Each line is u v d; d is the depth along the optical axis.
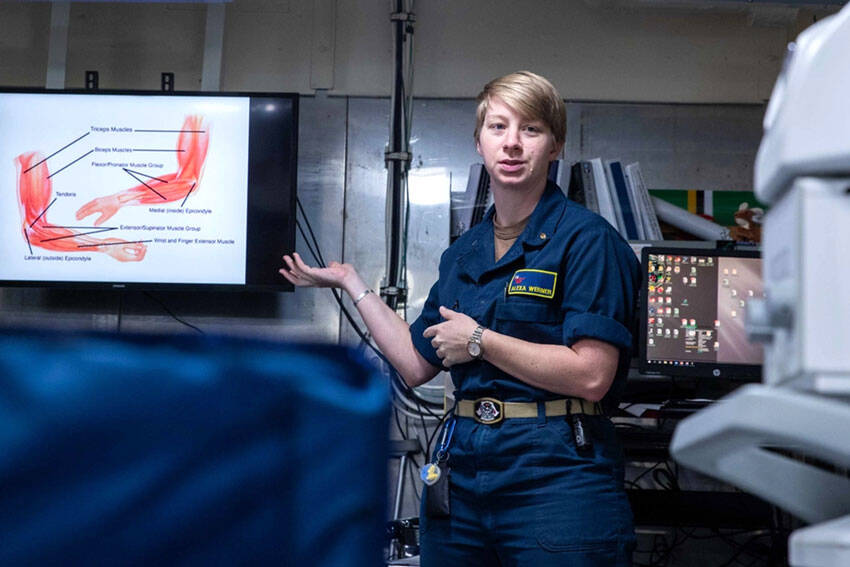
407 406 3.69
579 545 1.84
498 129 2.07
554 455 1.88
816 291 0.61
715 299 3.17
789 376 0.65
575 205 2.08
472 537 1.94
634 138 3.88
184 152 3.69
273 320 3.78
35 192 3.70
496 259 2.10
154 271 3.67
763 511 3.13
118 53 3.93
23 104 3.71
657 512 3.13
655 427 3.49
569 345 1.93
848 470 2.97
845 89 0.62
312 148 3.87
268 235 3.67
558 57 3.92
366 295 2.35
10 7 3.95
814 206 0.62
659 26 3.93
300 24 3.93
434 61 3.91
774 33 3.93
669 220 3.71
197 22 3.94
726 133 3.88
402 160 3.80
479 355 1.91
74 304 3.79
